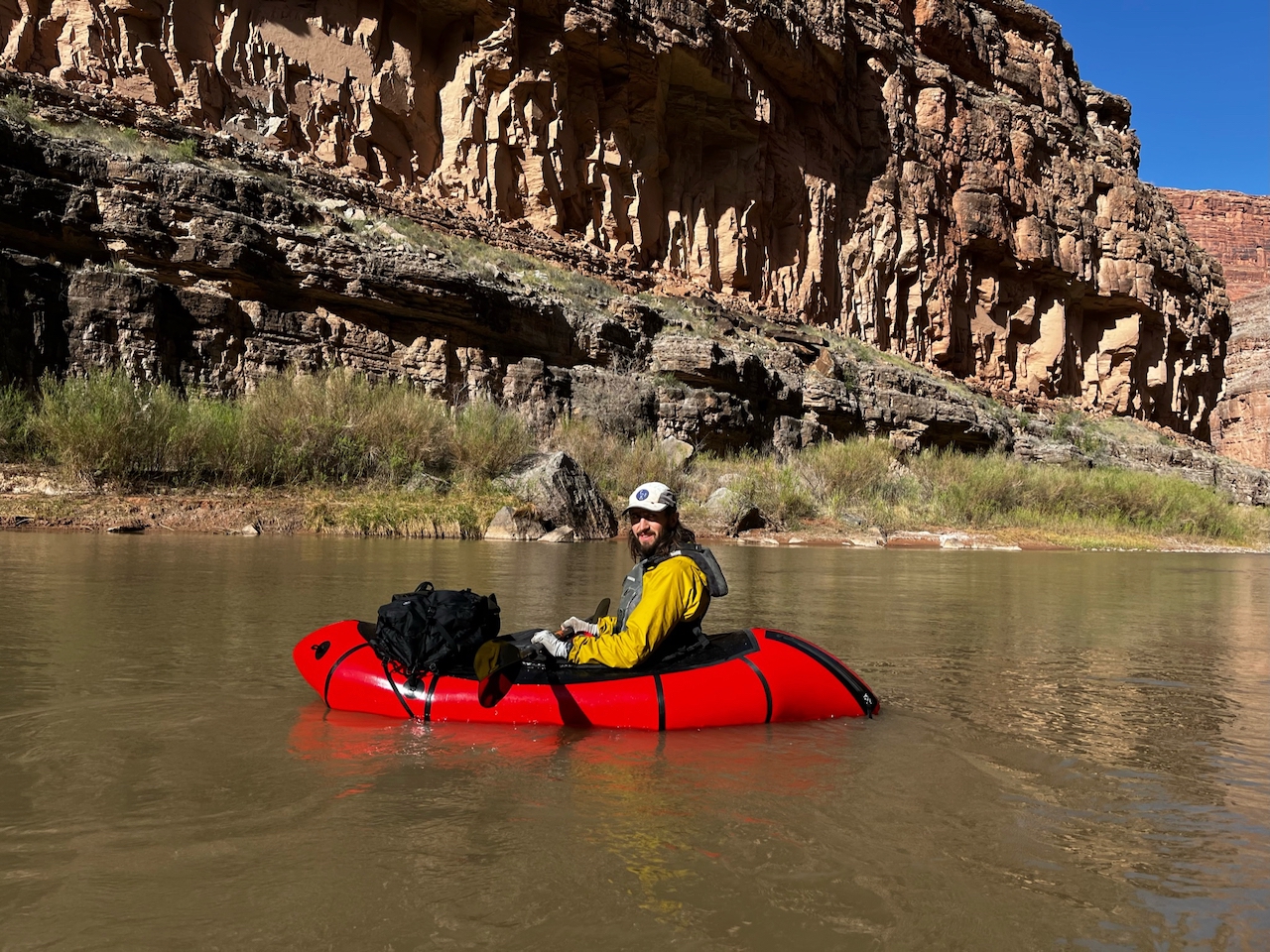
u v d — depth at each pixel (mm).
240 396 19094
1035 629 7133
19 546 10195
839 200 43406
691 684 3709
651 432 25734
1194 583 12742
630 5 33719
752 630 4219
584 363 27688
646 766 3154
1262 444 87812
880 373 36781
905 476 26375
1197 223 156125
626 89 34938
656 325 30781
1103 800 2951
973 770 3240
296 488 15984
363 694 3762
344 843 2400
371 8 30156
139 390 16031
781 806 2779
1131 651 6227
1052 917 2100
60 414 14742
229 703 3885
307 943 1874
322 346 21375
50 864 2240
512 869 2262
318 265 21766
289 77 28594
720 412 28094
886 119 44844
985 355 49500
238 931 1919
